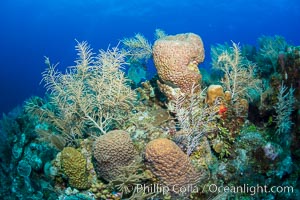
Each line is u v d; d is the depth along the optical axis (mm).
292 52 4035
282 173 3674
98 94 4129
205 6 52469
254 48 6238
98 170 3490
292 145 3875
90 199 3535
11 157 4852
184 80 3785
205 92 4219
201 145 3650
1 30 54469
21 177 4402
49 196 3908
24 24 55000
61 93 4199
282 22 50906
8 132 5141
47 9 55188
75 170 3461
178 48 3717
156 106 4594
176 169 3121
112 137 3303
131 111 4434
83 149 4012
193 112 3809
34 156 4246
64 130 4316
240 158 3650
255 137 3660
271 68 4891
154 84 4762
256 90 4180
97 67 4176
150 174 3291
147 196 3312
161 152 3064
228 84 4211
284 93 3955
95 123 4121
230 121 3764
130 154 3342
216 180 3561
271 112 3930
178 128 3910
